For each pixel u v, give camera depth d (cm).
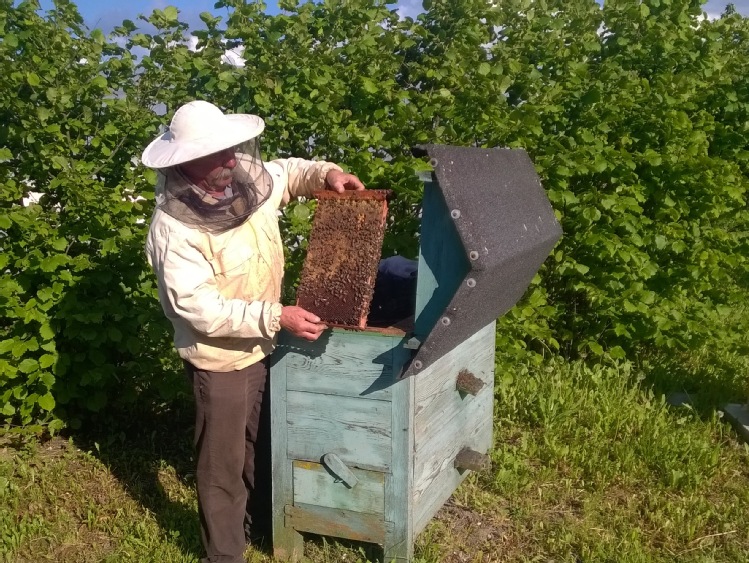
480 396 359
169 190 250
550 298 501
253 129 257
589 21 486
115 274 384
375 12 430
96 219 373
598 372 459
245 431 292
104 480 369
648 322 479
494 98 423
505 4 458
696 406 448
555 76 467
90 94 392
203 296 252
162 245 253
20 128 370
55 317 369
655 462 382
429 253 265
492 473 374
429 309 267
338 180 291
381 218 270
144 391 439
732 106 507
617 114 452
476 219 258
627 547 313
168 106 418
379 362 275
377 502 286
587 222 451
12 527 326
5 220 353
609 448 391
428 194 265
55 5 390
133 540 318
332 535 296
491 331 364
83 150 393
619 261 468
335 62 426
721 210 505
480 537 327
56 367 378
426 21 462
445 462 319
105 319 391
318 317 267
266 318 256
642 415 418
